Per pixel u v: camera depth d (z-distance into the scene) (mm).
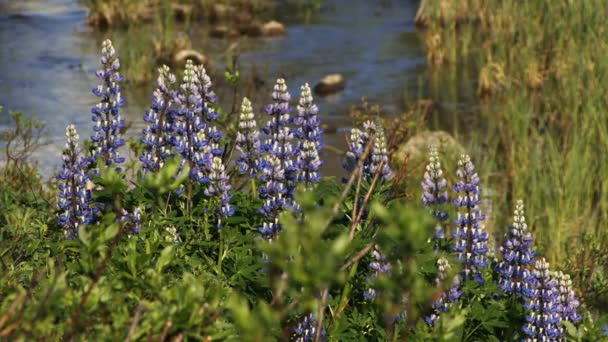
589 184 10344
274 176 5199
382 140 5430
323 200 5316
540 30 15867
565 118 12898
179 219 5230
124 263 3639
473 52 18453
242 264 4949
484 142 13023
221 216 5316
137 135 12961
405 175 8398
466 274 5289
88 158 5543
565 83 13828
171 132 5645
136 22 21484
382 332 4492
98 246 3301
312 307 2752
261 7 23656
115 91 5633
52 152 11938
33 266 4996
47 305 3180
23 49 19109
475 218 5312
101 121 5629
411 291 3002
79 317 3205
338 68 17812
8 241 5445
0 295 4023
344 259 4625
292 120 5664
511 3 17203
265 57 18625
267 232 5070
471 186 5332
